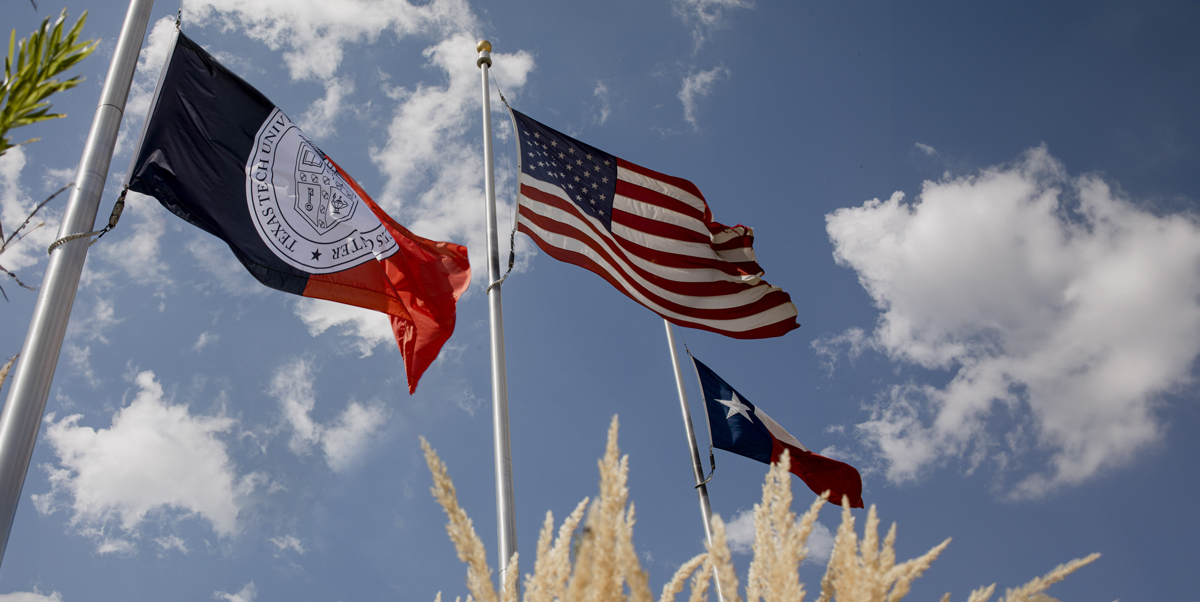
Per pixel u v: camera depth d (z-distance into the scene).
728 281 12.20
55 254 6.36
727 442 14.93
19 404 5.45
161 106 8.36
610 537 1.80
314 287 8.88
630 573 1.65
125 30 7.74
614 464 1.83
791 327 12.38
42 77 1.83
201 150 8.50
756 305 12.24
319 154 9.71
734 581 1.85
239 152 8.84
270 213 8.81
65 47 1.87
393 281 9.68
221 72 9.11
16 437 5.32
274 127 9.34
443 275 10.28
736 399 15.70
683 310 11.68
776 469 2.32
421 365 9.41
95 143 7.03
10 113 1.80
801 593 1.99
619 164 12.41
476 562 1.98
